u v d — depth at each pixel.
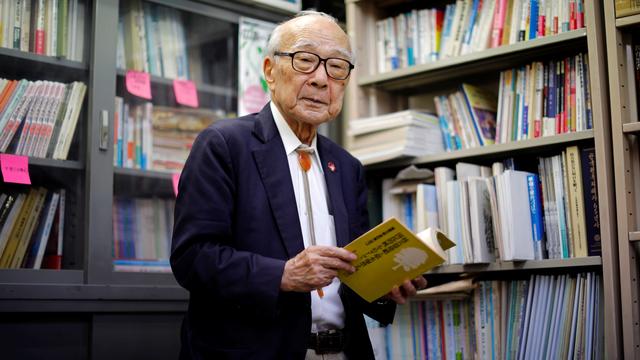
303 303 1.65
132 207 2.60
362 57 2.80
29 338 2.18
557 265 2.18
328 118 1.79
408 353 2.54
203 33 2.86
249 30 2.87
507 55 2.44
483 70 2.64
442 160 2.52
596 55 2.17
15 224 2.32
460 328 2.43
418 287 1.77
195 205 1.65
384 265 1.57
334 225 1.79
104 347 2.31
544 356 2.21
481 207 2.31
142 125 2.66
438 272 2.42
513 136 2.42
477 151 2.44
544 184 2.29
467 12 2.58
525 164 2.48
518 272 2.44
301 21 1.79
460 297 2.40
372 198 2.74
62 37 2.47
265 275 1.56
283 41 1.79
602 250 2.08
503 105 2.46
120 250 2.54
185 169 1.72
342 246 1.76
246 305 1.57
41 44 2.43
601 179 2.11
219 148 1.71
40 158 2.36
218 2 2.78
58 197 2.40
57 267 2.36
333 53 1.77
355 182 1.94
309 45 1.75
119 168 2.54
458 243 2.35
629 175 2.11
